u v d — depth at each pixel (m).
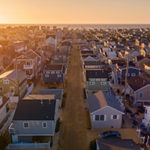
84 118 32.81
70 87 48.25
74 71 63.16
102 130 28.94
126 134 27.73
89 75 42.38
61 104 37.34
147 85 36.88
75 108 36.53
